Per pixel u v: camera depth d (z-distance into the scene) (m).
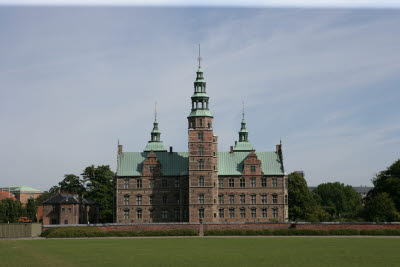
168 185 119.50
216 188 117.06
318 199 188.00
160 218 118.75
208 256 54.66
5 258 53.09
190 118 117.50
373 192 117.38
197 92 118.31
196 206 114.69
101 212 132.50
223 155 123.19
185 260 51.03
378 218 101.38
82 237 87.44
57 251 60.34
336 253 57.25
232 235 91.19
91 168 134.25
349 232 89.38
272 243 71.75
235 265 47.34
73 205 120.38
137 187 119.38
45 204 120.56
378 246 65.94
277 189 119.62
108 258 52.97
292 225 94.12
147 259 52.00
